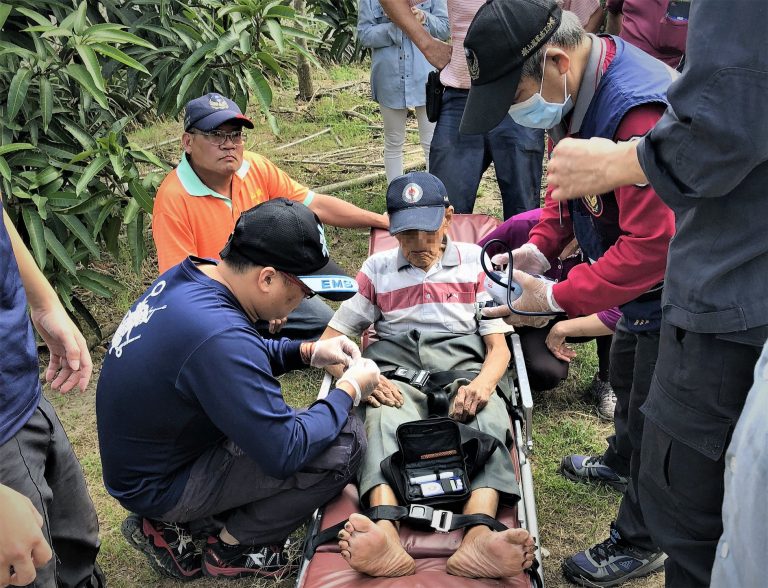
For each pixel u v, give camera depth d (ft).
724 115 4.67
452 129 13.33
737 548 3.47
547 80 6.64
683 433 6.06
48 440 6.66
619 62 6.75
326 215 13.04
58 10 13.62
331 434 8.03
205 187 11.62
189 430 7.85
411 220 9.75
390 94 16.22
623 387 9.00
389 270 10.32
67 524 7.16
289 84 25.77
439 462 8.36
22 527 4.30
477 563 7.18
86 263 13.91
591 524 9.71
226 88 15.07
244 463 8.16
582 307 7.33
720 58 4.62
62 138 13.79
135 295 15.34
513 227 11.41
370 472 8.30
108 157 12.87
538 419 11.61
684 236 5.73
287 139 21.97
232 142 11.27
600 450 10.85
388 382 9.33
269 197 12.59
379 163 20.06
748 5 4.51
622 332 8.65
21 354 6.27
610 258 7.04
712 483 6.10
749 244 5.30
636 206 6.64
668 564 6.84
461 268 10.28
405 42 15.83
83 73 12.14
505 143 13.26
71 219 12.92
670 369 6.09
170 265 11.52
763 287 5.39
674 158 5.04
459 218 12.98
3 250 6.21
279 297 7.68
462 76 12.94
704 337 5.73
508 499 8.23
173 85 14.07
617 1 13.47
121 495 8.21
